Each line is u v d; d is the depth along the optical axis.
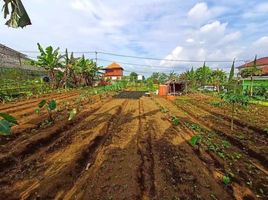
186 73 54.62
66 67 38.78
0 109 16.31
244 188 6.51
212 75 49.06
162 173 7.09
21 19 5.26
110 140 10.17
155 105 24.25
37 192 5.68
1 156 7.25
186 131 12.41
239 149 9.88
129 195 5.70
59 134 10.64
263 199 6.02
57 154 8.11
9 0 5.04
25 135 9.67
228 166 7.88
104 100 26.31
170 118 16.23
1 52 38.28
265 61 49.25
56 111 15.70
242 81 35.09
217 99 30.56
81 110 17.09
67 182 6.33
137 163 7.63
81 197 5.61
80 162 7.61
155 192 6.00
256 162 8.48
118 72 92.00
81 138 9.95
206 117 17.08
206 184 6.59
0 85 27.67
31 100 22.77
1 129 4.11
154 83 69.62
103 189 5.98
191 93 43.22
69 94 31.25
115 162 7.71
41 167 7.05
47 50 33.22
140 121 14.73
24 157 7.74
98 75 59.88
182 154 8.81
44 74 48.72
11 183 6.04
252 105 24.08
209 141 10.58
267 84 32.09
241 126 14.33
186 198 5.80
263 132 12.45
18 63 41.91
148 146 9.53
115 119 15.05
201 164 7.95
